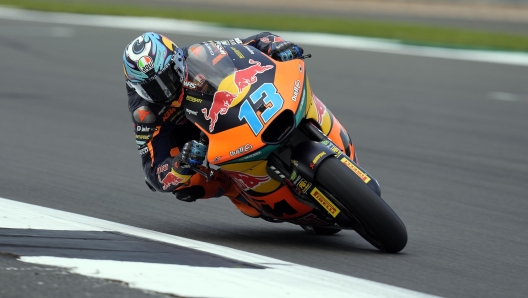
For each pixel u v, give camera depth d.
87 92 43.38
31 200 20.91
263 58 16.11
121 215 19.83
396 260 15.42
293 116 14.88
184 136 17.48
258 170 15.64
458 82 48.03
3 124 33.91
